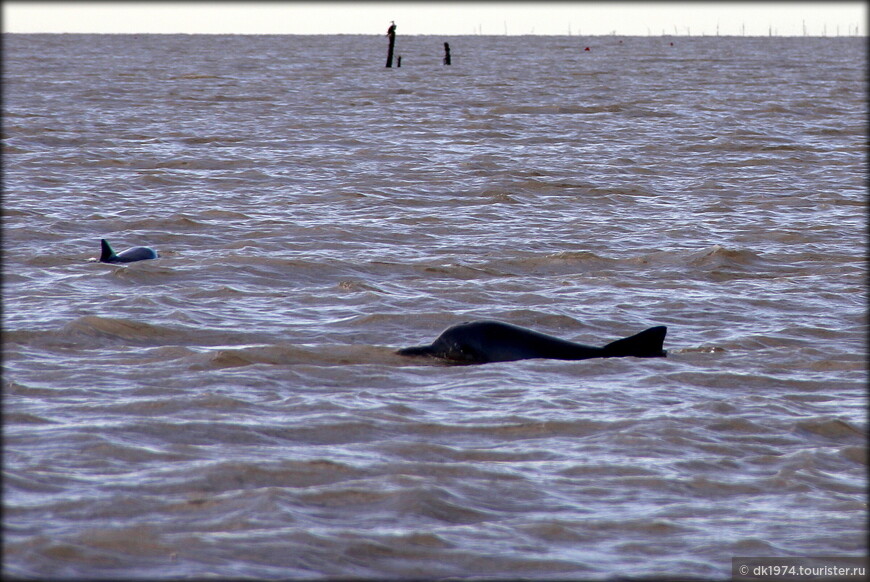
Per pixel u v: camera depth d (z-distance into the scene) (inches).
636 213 3462.1
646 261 2682.1
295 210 3400.6
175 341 1861.5
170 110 7155.5
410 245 2874.0
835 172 4510.3
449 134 5826.8
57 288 2256.4
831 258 2748.5
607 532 1053.2
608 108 7652.6
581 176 4286.4
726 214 3447.3
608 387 1599.4
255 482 1147.3
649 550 1010.7
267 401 1481.3
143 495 1096.8
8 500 1066.1
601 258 2677.2
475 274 2509.8
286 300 2190.0
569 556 990.4
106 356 1724.9
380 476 1175.0
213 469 1171.9
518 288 2349.9
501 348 1763.0
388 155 4854.8
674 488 1182.3
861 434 1407.5
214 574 912.9
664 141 5600.4
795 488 1191.6
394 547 991.6
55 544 955.3
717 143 5502.0
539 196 3799.2
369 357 1756.9
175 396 1480.1
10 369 1625.2
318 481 1158.3
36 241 2800.2
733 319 2107.5
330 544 987.9
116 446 1245.7
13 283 2299.5
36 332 1849.2
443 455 1273.4
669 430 1385.3
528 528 1053.8
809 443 1360.7
